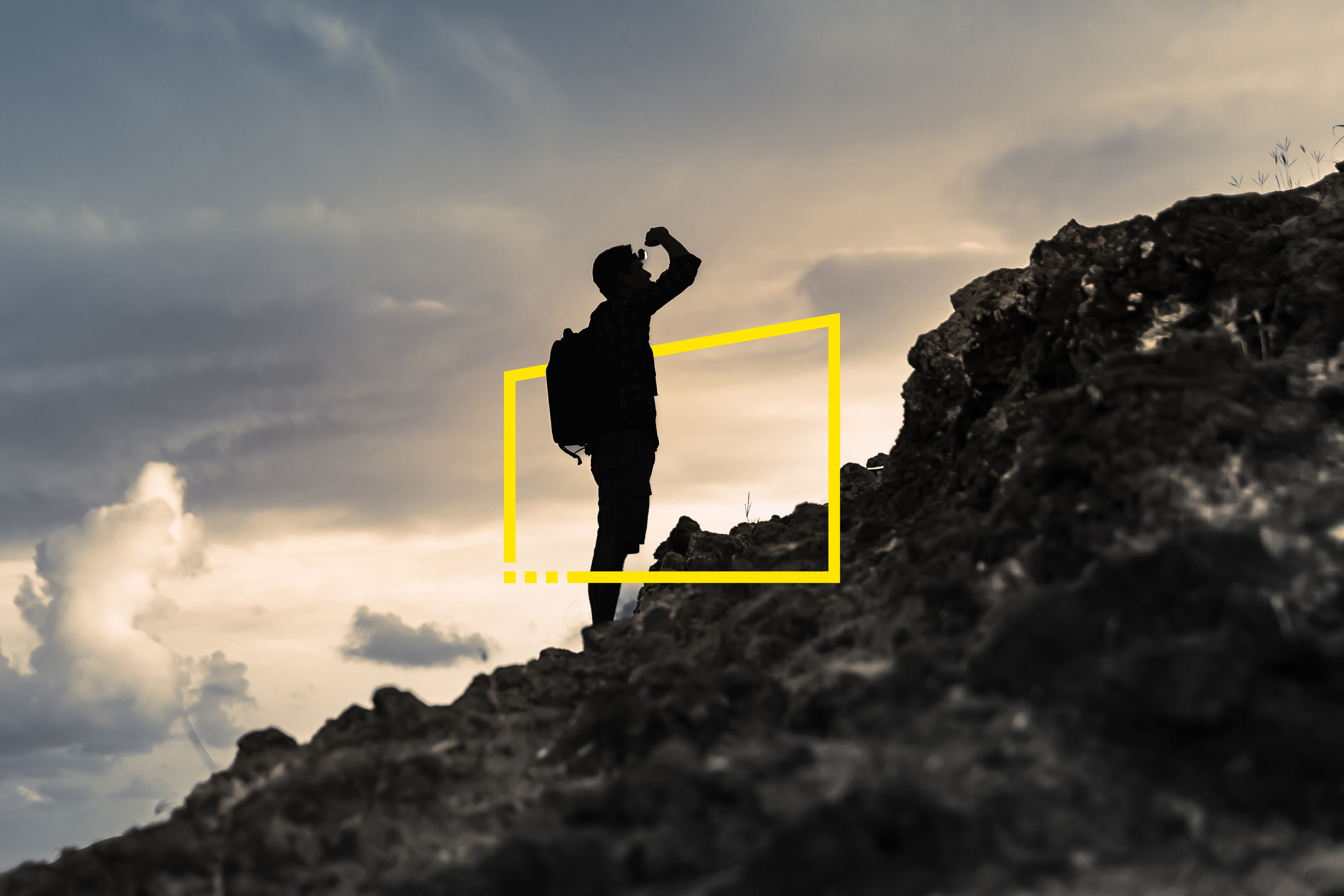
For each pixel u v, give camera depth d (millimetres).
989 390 3773
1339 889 1447
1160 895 1494
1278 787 1637
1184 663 1756
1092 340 3238
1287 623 1795
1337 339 2748
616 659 3111
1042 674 1952
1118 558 2004
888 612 2512
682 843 1765
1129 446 2467
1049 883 1547
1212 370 2680
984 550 2480
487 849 1978
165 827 2439
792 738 2119
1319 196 3527
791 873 1581
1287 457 2305
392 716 2770
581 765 2283
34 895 2186
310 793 2260
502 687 3012
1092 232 3701
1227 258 3223
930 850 1609
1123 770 1736
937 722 1979
